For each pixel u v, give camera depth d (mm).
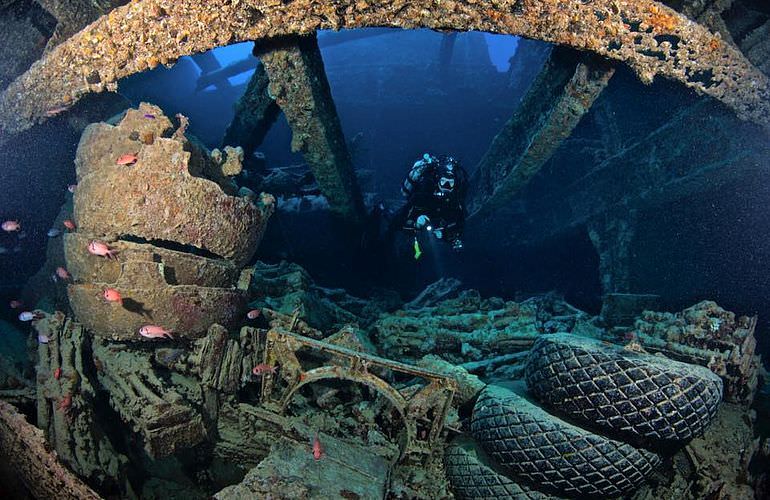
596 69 3590
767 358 5605
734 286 5902
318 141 4059
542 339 3264
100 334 3098
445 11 2713
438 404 3305
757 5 3654
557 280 8891
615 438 2779
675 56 3191
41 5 3498
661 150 5465
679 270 6348
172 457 3596
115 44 2887
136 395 3002
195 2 2600
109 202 2889
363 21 2736
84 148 3248
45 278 4531
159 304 2973
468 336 4934
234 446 3488
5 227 4176
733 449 3252
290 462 3020
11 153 4207
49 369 3107
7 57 3881
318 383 3893
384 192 13055
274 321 4301
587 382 2801
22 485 2943
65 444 2871
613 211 6473
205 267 3193
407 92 14391
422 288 9039
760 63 3869
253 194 3666
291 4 2613
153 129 2992
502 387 3514
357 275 8219
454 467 3289
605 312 5641
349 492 2859
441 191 6020
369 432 3621
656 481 3340
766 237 5395
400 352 5004
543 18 2744
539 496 2949
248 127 5785
